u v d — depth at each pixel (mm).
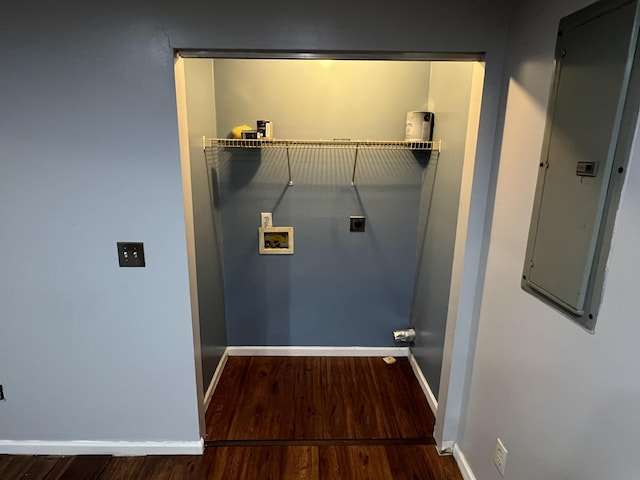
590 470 956
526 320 1255
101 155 1496
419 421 2109
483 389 1577
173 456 1848
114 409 1801
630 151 825
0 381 1742
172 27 1386
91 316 1676
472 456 1682
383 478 1739
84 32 1386
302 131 2332
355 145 2346
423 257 2379
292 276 2602
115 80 1427
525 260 1254
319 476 1745
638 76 797
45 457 1830
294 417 2131
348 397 2312
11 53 1397
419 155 2389
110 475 1736
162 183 1528
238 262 2564
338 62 2242
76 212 1554
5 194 1528
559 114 1073
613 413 879
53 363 1730
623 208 849
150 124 1469
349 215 2484
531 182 1232
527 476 1244
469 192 1572
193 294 1703
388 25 1397
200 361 1835
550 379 1123
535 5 1219
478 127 1498
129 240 1588
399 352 2730
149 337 1708
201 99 2049
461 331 1725
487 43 1420
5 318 1668
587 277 955
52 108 1447
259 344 2732
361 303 2658
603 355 908
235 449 1895
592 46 937
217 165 2371
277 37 1398
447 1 1387
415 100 2303
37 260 1604
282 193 2438
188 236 1616
